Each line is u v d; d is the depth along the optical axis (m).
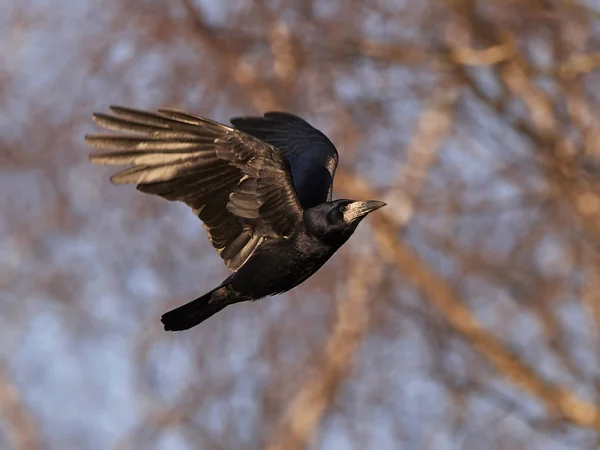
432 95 17.34
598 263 17.89
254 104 18.06
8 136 19.89
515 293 18.17
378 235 17.98
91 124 19.59
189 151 9.73
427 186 18.14
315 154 11.45
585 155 16.72
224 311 19.14
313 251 9.92
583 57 15.96
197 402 19.30
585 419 16.62
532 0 16.56
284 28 17.50
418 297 18.20
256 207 9.88
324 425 18.89
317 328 18.88
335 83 17.64
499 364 17.17
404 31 17.03
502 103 16.66
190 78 18.14
